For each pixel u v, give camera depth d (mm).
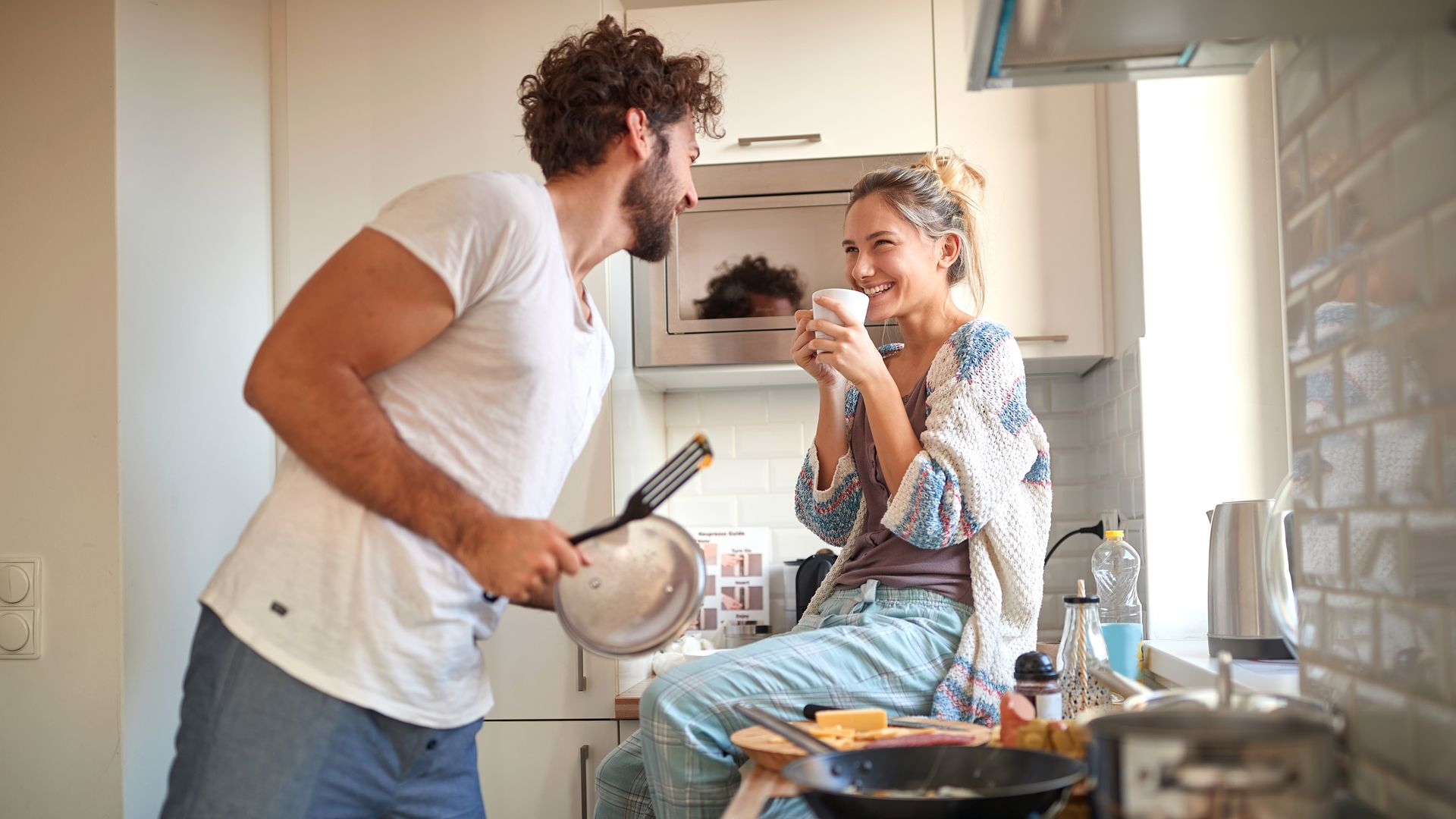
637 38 1508
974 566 1726
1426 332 934
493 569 1216
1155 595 2205
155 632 1965
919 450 1725
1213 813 760
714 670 1583
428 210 1259
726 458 2898
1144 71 1204
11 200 1943
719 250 2539
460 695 1349
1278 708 946
